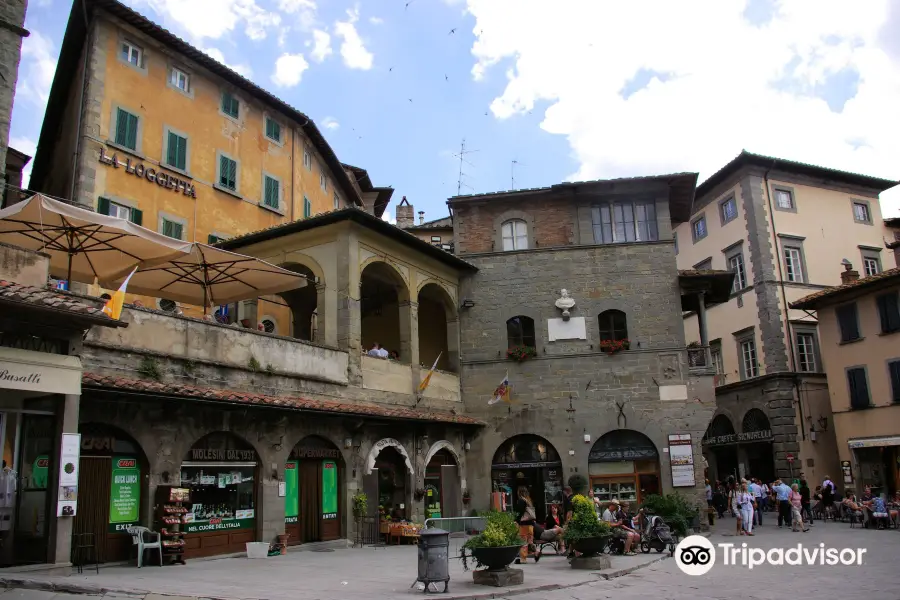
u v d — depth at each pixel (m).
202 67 29.31
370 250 24.59
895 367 33.12
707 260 44.69
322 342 23.16
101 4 25.14
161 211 26.78
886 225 43.94
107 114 25.33
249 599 10.70
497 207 30.17
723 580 13.97
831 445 37.44
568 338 28.59
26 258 13.50
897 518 25.75
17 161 27.22
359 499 21.78
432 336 30.70
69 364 13.21
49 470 12.88
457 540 22.53
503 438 28.23
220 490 17.81
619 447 27.73
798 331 39.09
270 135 32.62
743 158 40.56
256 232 24.78
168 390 15.72
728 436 41.12
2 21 16.02
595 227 29.62
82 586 11.18
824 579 13.91
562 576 14.22
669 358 28.06
